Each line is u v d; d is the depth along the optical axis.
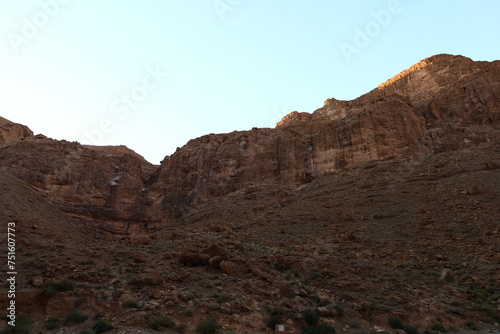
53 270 13.98
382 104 57.75
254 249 23.17
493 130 52.84
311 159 59.84
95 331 10.24
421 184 39.75
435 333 13.25
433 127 58.25
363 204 37.94
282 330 11.57
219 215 47.16
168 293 13.22
